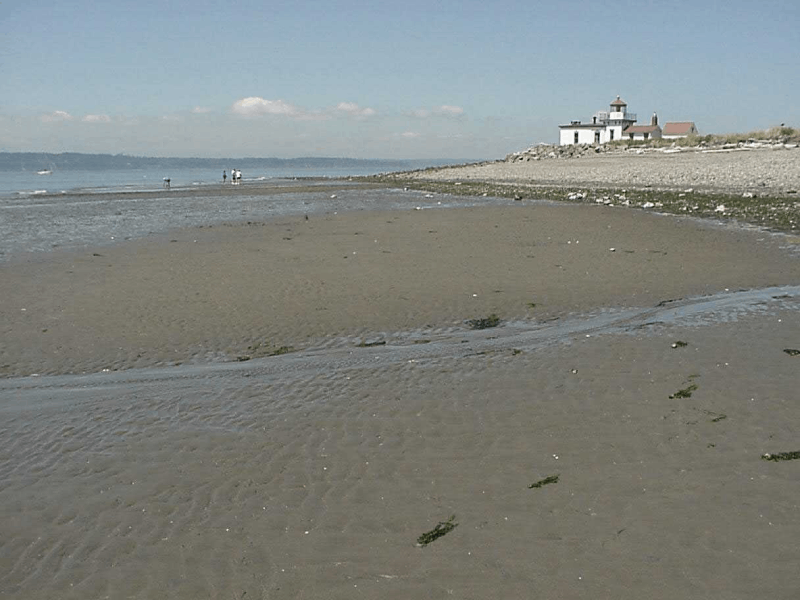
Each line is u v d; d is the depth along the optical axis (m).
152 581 5.36
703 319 12.59
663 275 16.97
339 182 78.31
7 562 5.69
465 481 6.78
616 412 8.28
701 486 6.44
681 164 56.94
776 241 21.56
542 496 6.42
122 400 9.38
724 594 4.93
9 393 9.84
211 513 6.34
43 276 17.72
